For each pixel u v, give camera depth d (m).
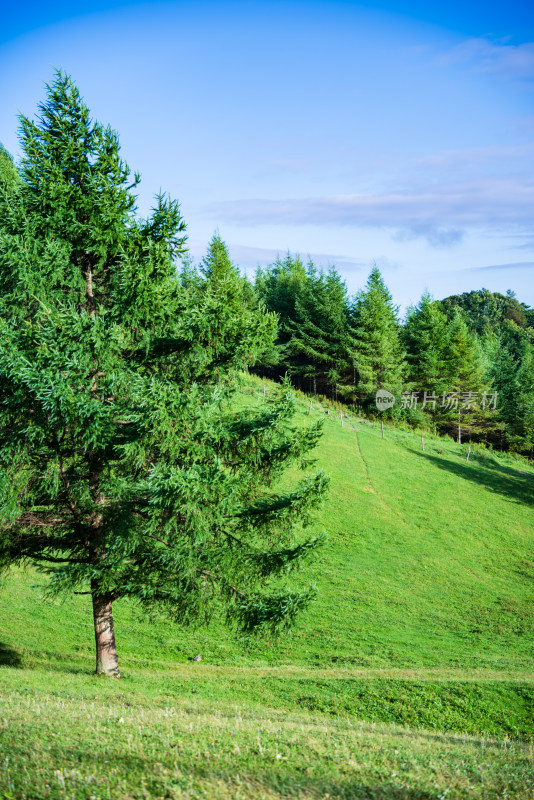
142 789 7.40
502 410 84.06
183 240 17.00
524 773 9.56
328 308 80.06
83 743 8.89
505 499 50.12
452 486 50.78
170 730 9.96
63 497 15.97
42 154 15.94
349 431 61.03
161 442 15.10
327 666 22.23
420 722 17.00
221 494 15.06
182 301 16.72
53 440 15.11
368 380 74.44
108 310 16.12
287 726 11.81
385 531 40.09
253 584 16.95
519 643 26.77
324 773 8.62
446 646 25.78
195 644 24.09
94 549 16.44
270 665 22.14
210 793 7.51
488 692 19.06
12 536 16.14
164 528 15.04
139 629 25.20
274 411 16.52
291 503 16.83
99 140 16.39
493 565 37.53
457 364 81.00
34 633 23.38
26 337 14.45
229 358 16.83
